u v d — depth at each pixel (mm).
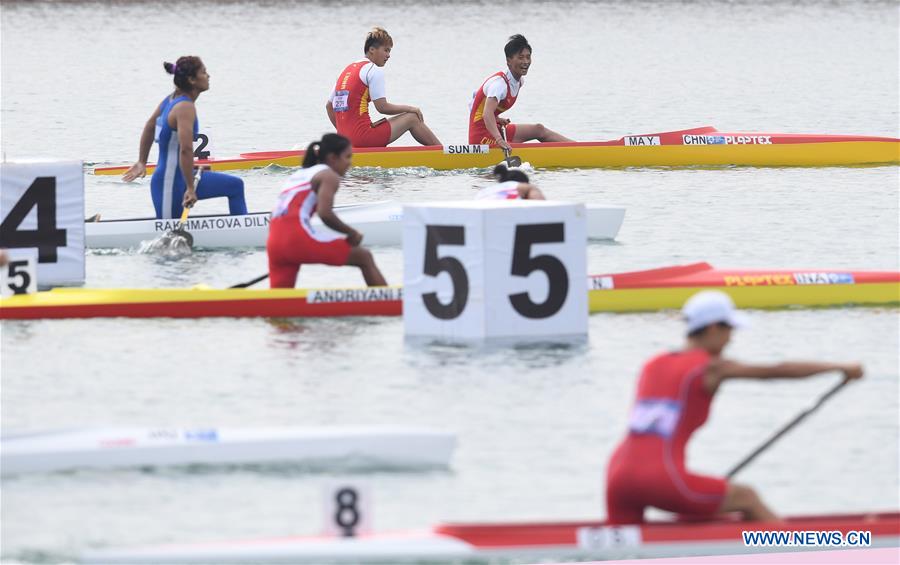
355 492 25516
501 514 28141
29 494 29156
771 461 31266
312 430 31094
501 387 36500
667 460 24766
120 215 63688
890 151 79562
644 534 25078
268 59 150250
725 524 25156
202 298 44469
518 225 40719
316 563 25266
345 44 167375
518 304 41125
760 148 78438
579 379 37219
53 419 33875
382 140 75688
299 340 41625
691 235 58094
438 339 41562
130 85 126188
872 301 46375
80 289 45156
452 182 71938
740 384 36938
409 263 41719
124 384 37000
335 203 65188
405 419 33844
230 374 37875
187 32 182125
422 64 144500
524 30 188125
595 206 57156
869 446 32188
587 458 31312
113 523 27609
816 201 66125
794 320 43969
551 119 104500
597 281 45094
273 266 46031
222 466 30859
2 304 44125
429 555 25156
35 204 48906
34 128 97562
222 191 56906
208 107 110750
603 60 151250
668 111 108875
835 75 135000
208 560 25359
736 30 190250
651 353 39812
